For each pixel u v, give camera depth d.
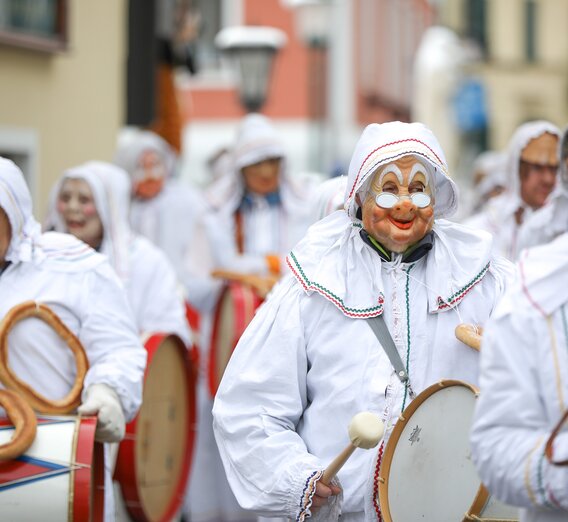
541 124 9.92
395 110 46.03
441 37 30.34
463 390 5.26
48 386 6.36
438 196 5.91
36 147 13.30
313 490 5.45
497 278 5.79
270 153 11.42
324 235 5.88
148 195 13.01
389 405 5.60
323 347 5.72
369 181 5.79
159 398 8.34
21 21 12.84
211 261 11.52
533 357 4.48
